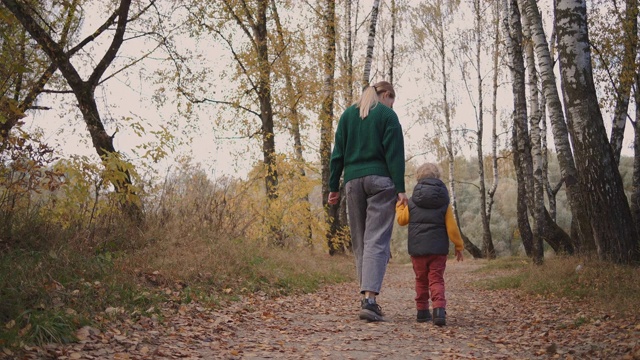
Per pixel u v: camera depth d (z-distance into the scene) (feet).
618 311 17.79
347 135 17.35
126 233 24.09
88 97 33.91
